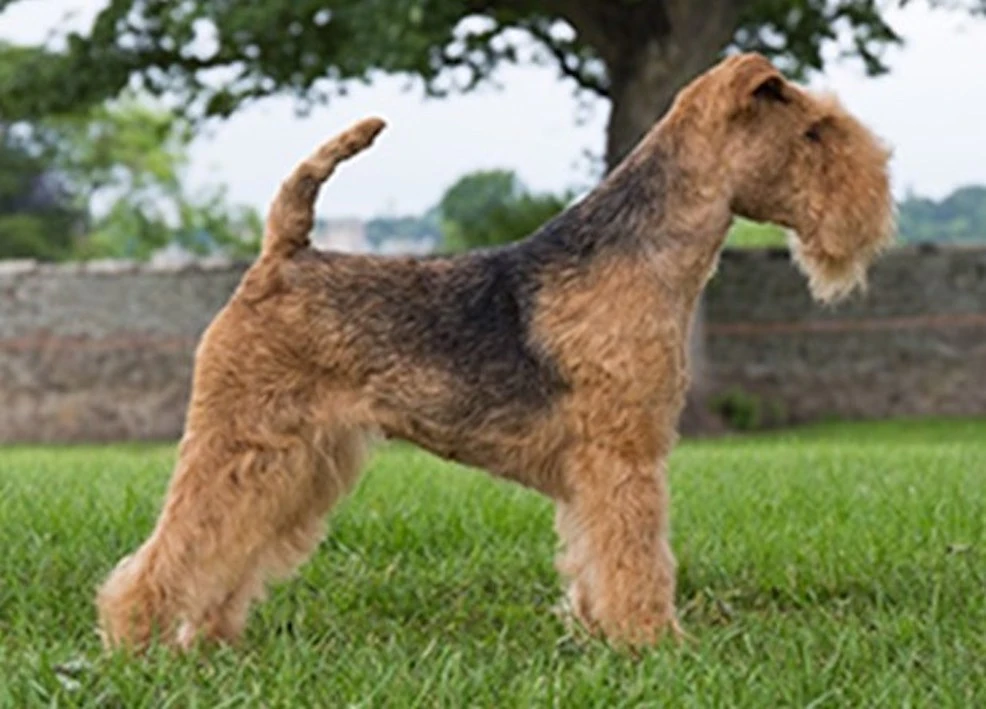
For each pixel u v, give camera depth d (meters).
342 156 5.49
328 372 5.39
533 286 5.41
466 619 6.29
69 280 24.94
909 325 24.64
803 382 24.66
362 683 4.84
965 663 5.21
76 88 22.61
